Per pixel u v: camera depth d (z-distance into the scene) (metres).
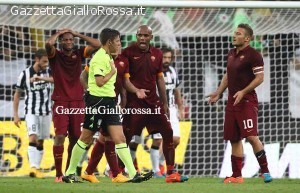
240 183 35.12
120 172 34.62
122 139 32.78
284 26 47.00
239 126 35.19
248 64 34.72
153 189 29.83
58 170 36.44
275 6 42.38
